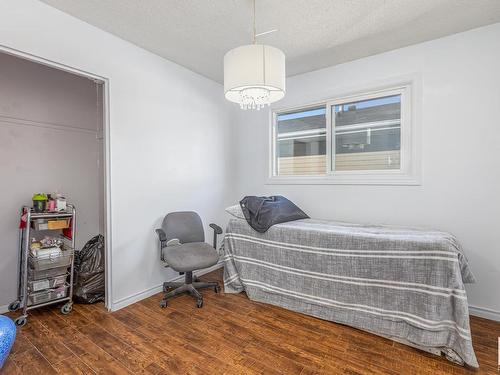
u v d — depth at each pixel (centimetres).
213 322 217
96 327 210
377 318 198
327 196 303
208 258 247
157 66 274
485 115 222
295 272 237
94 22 217
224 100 359
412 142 254
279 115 349
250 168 364
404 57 255
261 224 259
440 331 173
